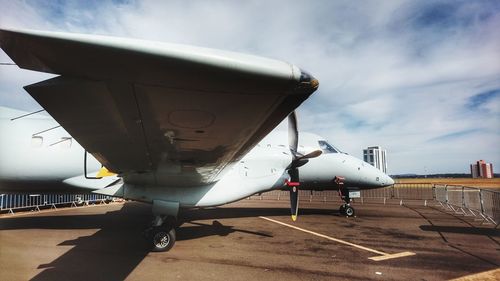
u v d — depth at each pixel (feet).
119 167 17.78
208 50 6.37
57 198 46.75
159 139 11.48
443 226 32.22
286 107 8.09
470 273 17.29
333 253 21.24
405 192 84.89
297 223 33.42
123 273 16.87
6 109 27.55
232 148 12.88
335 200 67.97
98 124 9.66
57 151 27.43
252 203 59.52
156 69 6.40
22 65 6.38
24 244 23.02
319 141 38.65
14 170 26.91
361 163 39.14
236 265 18.43
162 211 23.34
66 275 16.40
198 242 24.23
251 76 6.59
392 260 19.70
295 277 16.49
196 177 20.72
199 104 8.05
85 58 6.05
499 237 26.71
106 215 38.50
